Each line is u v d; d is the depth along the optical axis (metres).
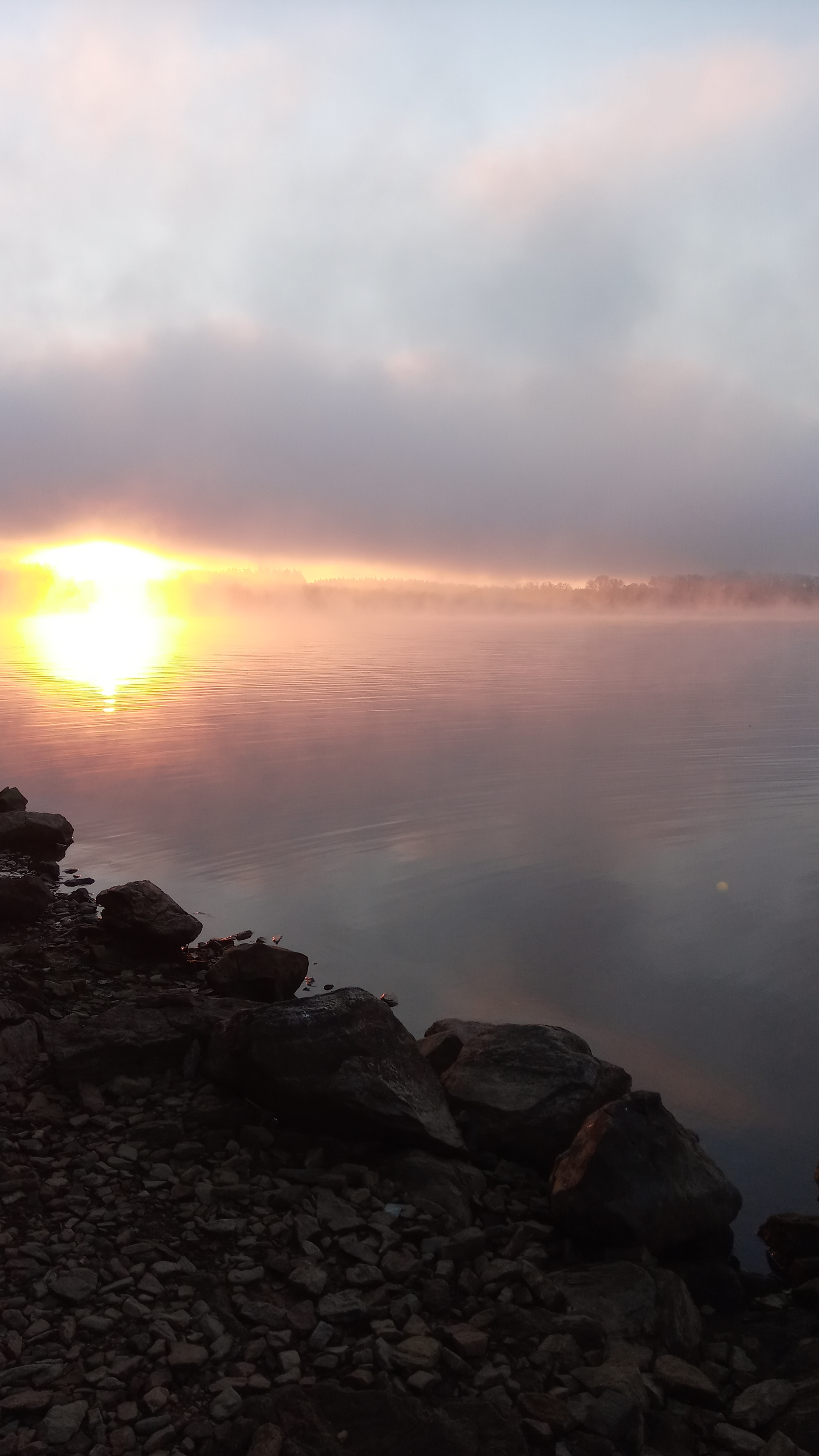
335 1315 5.45
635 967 13.16
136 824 20.72
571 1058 8.18
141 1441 4.50
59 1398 4.70
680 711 42.62
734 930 14.70
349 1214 6.56
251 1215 6.52
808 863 18.52
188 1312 5.45
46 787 24.45
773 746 32.56
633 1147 6.74
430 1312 5.64
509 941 14.12
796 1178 8.12
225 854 18.44
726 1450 4.89
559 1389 5.04
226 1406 4.69
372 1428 4.62
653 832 20.80
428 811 22.47
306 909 15.30
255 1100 7.91
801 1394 5.27
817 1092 9.69
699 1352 5.73
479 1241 6.30
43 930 13.06
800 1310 6.24
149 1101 8.06
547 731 35.75
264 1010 8.12
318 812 22.02
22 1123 7.57
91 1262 5.84
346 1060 7.63
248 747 31.34
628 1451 4.75
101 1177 6.84
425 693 49.47
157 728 35.38
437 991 12.16
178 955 12.05
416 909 15.52
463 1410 4.79
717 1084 9.83
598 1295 5.89
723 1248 7.00
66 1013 10.02
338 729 35.62
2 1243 6.00
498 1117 7.80
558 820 21.66
